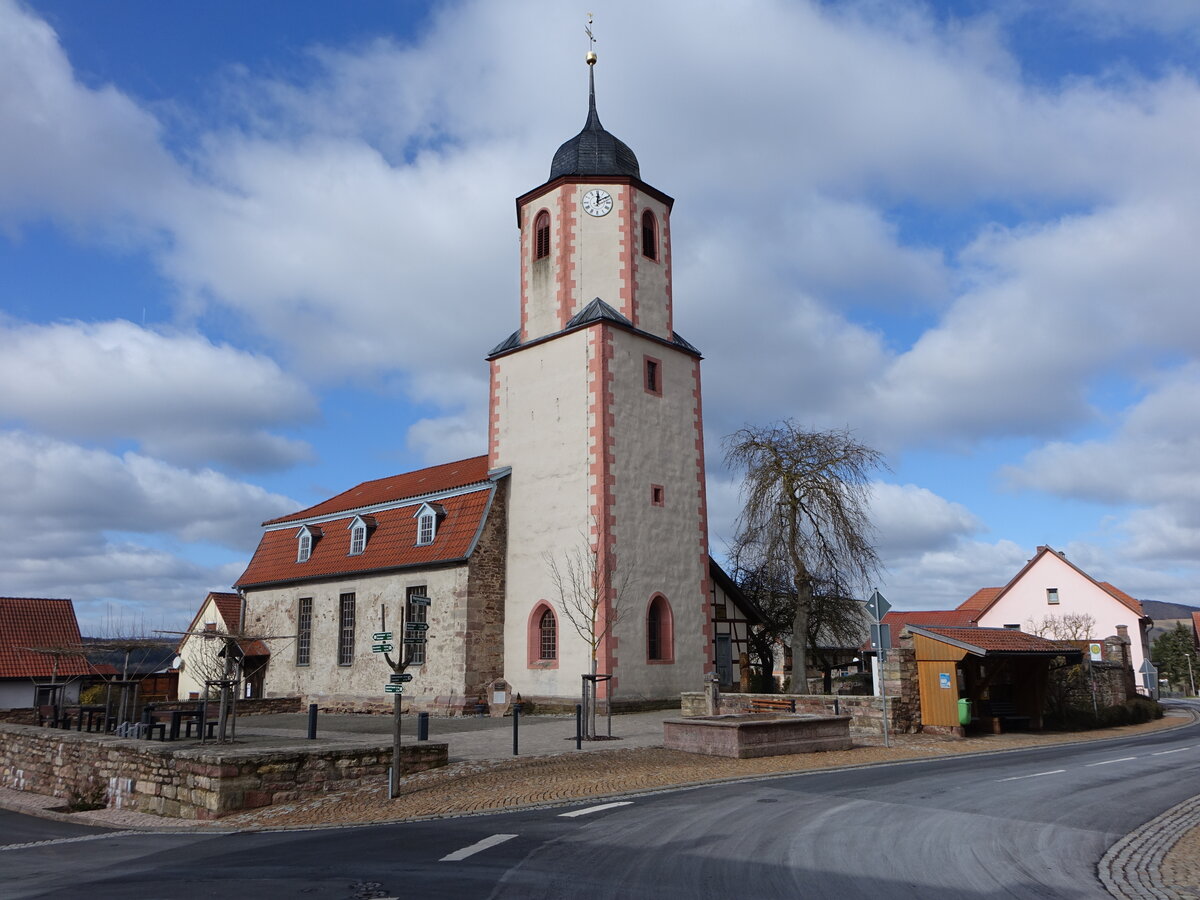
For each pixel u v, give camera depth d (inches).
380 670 1205.1
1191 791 536.7
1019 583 2249.0
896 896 297.4
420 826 444.1
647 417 1132.5
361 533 1300.4
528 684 1082.1
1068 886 314.3
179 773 567.2
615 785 544.4
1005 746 810.8
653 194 1211.2
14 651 1558.8
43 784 741.9
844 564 1151.0
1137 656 2085.4
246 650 1412.4
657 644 1090.7
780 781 561.3
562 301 1148.5
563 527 1083.9
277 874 348.5
